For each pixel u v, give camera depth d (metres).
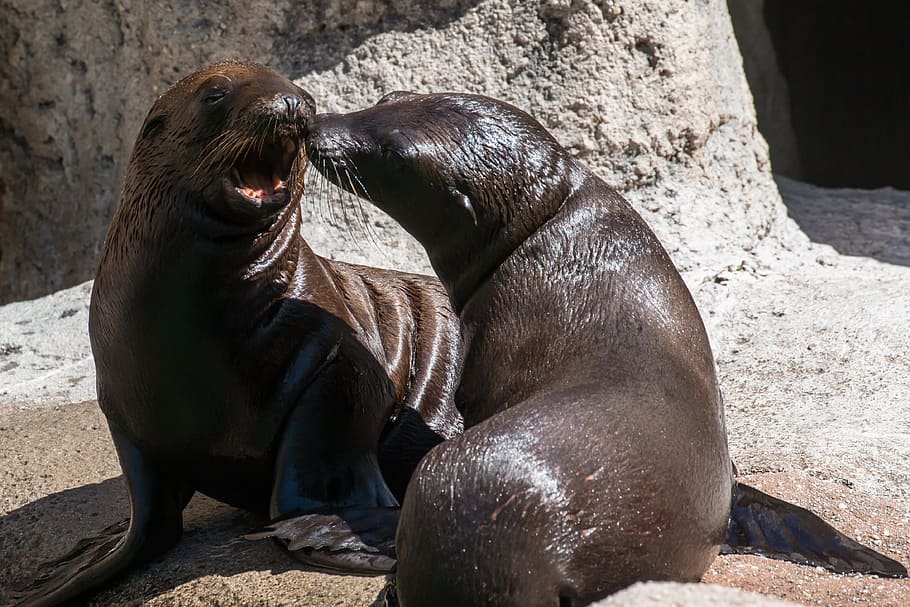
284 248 18.58
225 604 16.16
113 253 18.23
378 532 16.80
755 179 32.59
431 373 21.20
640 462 13.63
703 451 14.42
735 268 29.02
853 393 22.70
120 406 18.33
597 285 16.34
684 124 31.09
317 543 16.56
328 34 31.67
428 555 13.24
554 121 30.53
